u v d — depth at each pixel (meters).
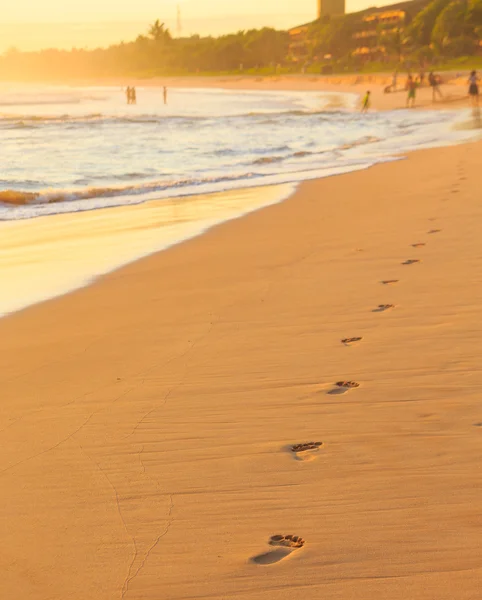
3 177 33.66
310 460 6.74
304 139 52.59
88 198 27.08
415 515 5.71
